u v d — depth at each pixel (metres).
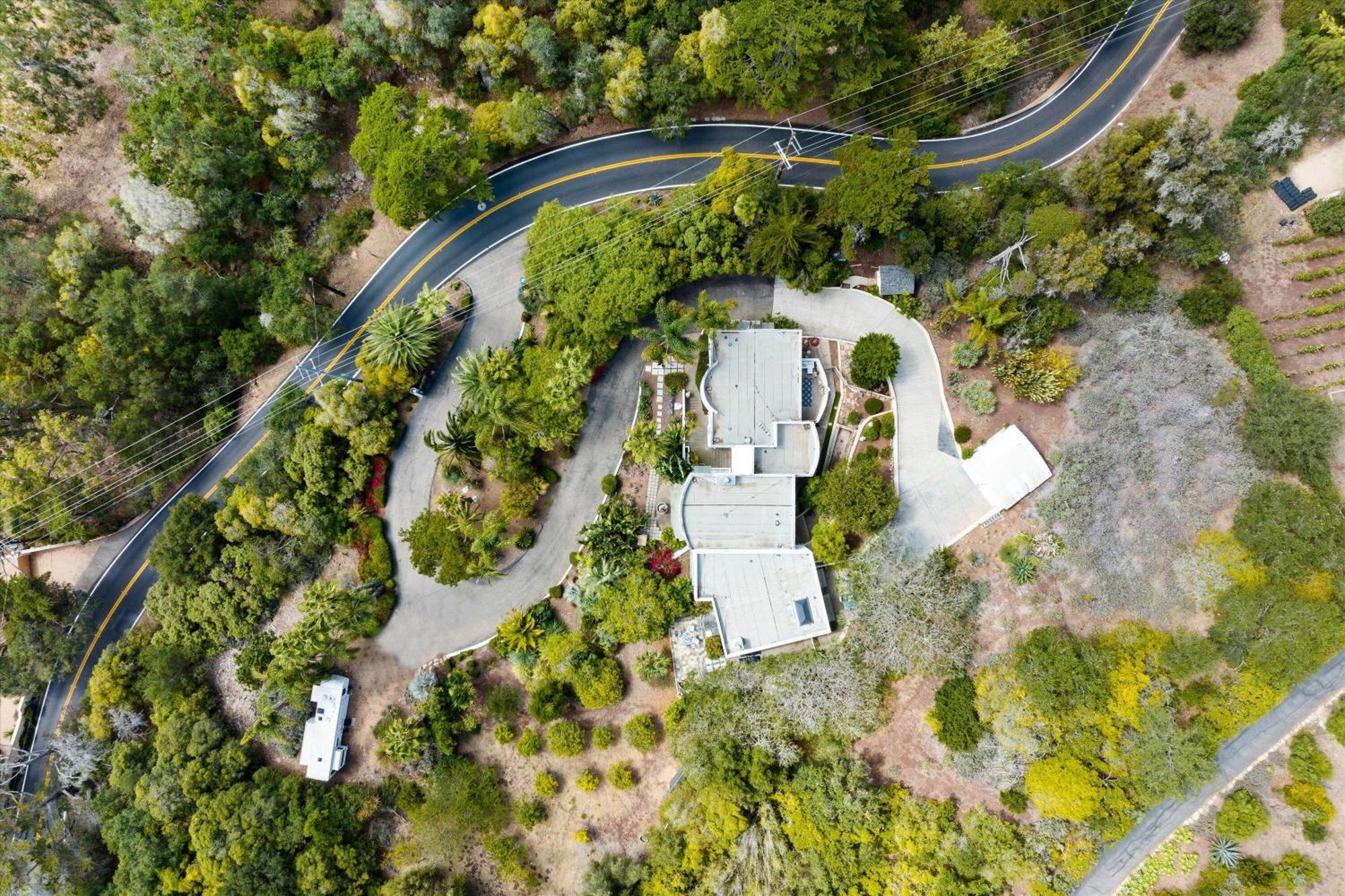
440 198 47.91
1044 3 44.41
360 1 48.81
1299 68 43.09
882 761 44.38
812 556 46.78
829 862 42.09
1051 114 48.81
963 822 42.41
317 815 47.47
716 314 45.50
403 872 48.09
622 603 46.47
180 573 50.09
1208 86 46.25
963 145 49.50
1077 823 40.59
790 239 44.22
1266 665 39.12
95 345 50.03
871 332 47.94
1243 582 40.41
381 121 47.81
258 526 49.84
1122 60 48.09
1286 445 40.53
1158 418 43.31
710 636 47.81
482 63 49.69
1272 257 43.81
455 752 49.22
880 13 43.69
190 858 48.69
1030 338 44.81
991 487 45.91
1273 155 43.88
